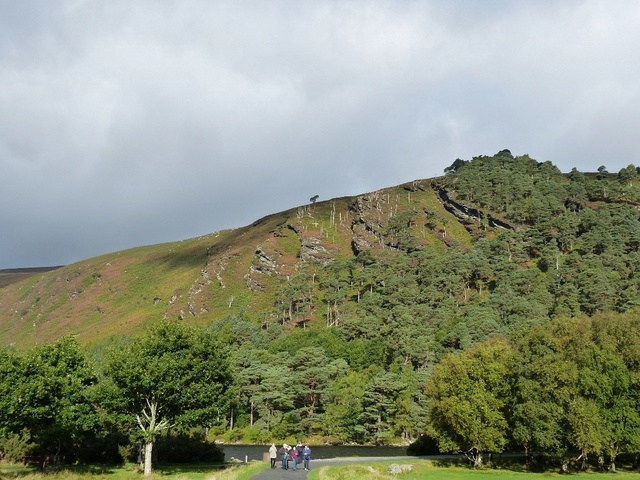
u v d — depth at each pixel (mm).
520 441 66188
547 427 61469
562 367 63281
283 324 194875
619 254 186000
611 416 62938
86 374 55594
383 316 168875
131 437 61875
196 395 55500
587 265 176250
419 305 166875
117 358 54500
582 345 67625
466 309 162000
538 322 134500
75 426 50562
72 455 59406
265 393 113688
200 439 69750
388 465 61562
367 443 108125
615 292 154625
